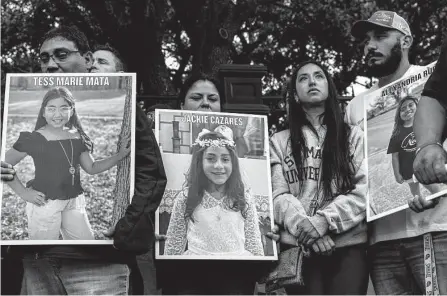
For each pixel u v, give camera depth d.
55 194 3.34
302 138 4.15
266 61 14.82
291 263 3.87
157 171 3.41
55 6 12.39
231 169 3.93
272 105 7.89
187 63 14.16
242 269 3.96
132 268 3.77
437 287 3.66
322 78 4.20
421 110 2.66
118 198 3.35
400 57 4.34
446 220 3.68
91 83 3.50
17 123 3.42
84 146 3.41
